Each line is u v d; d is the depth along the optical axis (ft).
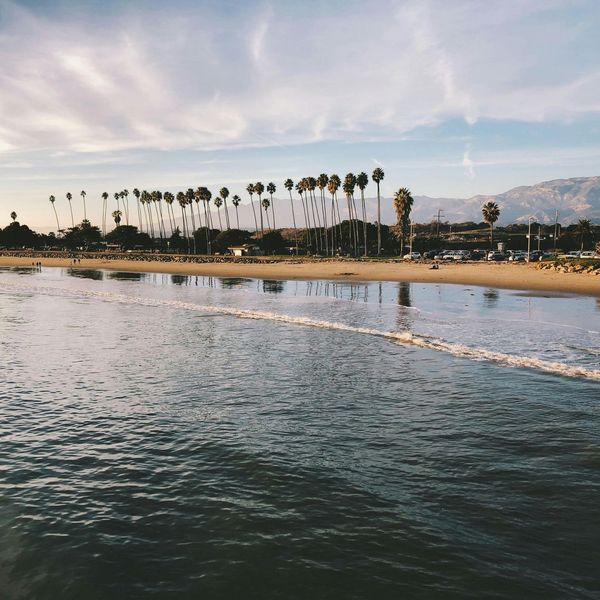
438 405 51.13
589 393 54.19
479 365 67.62
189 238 632.79
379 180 458.09
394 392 56.03
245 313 127.03
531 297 152.87
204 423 46.98
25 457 39.93
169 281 261.24
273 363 71.20
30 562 26.50
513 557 26.09
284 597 23.53
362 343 84.94
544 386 57.11
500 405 50.62
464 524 29.22
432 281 219.00
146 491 34.01
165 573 25.45
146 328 104.83
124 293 191.62
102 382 62.08
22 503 32.68
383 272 264.72
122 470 37.35
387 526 29.12
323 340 88.22
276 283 234.38
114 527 29.71
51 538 28.66
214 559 26.45
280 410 50.37
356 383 60.03
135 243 649.61
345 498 32.42
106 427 46.37
